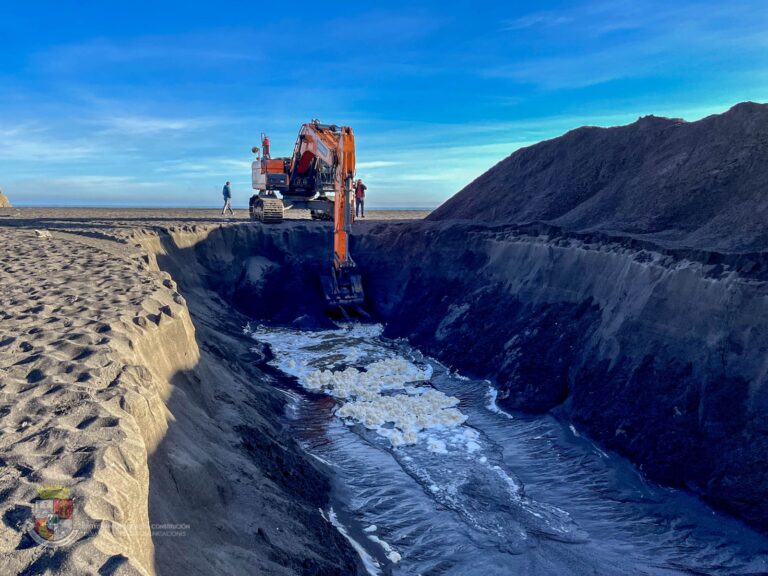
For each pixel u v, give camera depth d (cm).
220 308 1847
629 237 1326
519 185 2342
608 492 862
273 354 1639
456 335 1652
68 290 782
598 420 1045
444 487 892
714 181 1416
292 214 4334
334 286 2058
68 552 261
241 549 474
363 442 1062
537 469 957
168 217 2811
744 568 666
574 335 1300
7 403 402
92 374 470
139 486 352
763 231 1079
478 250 1922
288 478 750
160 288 859
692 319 1008
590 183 1991
